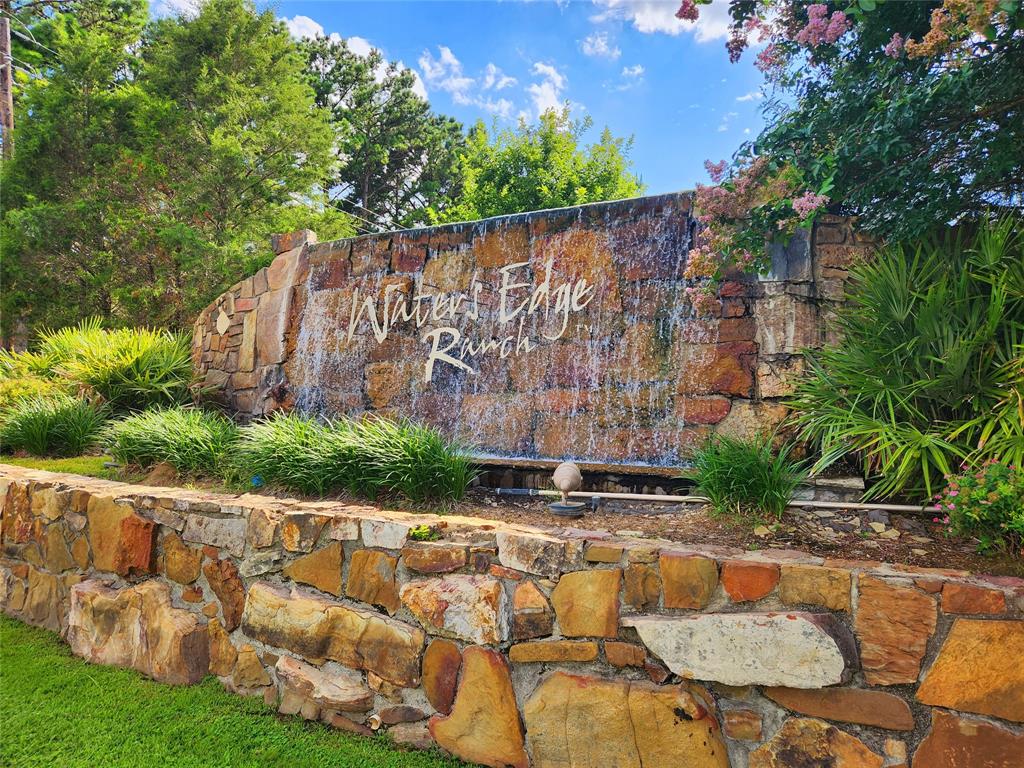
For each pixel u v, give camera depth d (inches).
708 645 86.7
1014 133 111.8
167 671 127.7
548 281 169.9
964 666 77.3
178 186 406.0
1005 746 74.4
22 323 406.3
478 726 100.2
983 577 82.1
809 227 123.3
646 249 156.9
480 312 180.9
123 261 390.9
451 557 106.9
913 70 119.3
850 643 82.1
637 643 92.3
